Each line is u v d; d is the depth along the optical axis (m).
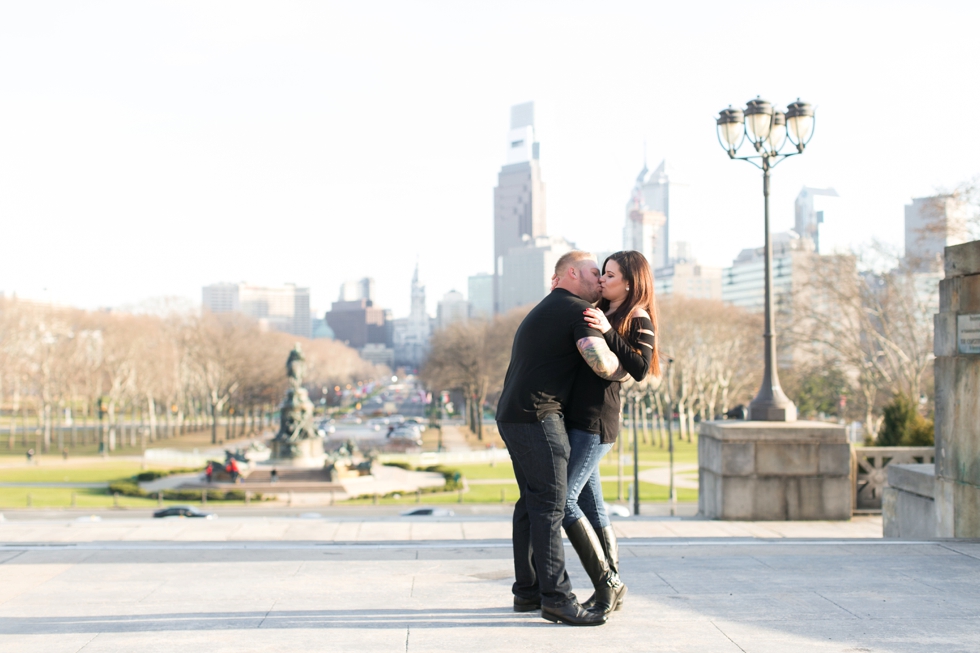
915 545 7.48
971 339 8.33
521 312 100.44
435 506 42.28
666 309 77.50
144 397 100.31
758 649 4.45
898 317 48.06
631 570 6.46
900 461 12.23
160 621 5.01
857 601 5.46
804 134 12.73
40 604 5.40
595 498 5.23
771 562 6.75
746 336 79.88
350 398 192.12
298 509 41.94
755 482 11.57
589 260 5.32
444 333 113.31
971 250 8.27
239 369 95.62
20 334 88.56
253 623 4.96
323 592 5.75
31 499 42.66
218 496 46.28
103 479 56.12
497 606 5.38
